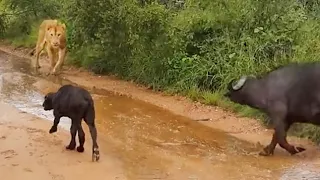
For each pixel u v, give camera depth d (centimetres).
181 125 1070
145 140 966
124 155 876
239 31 1314
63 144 897
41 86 1351
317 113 886
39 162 813
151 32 1359
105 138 962
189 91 1264
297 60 1155
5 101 1183
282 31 1271
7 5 2177
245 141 984
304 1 1470
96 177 771
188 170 819
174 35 1339
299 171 822
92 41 1491
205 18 1359
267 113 930
